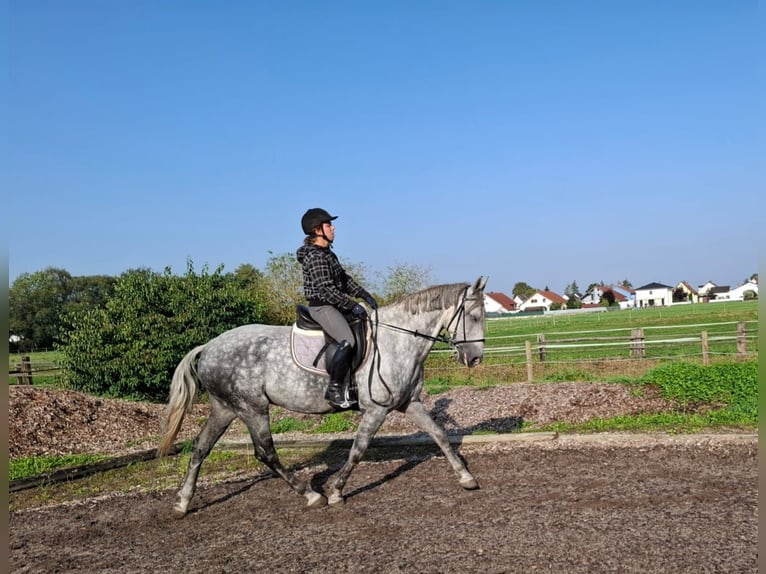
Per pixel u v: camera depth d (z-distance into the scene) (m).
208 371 6.23
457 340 6.41
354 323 6.05
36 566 5.11
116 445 9.87
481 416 10.66
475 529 5.21
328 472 7.62
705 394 10.32
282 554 5.00
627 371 15.55
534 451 7.84
